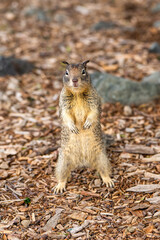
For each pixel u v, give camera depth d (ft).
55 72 37.65
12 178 21.38
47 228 16.96
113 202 18.54
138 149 23.34
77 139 20.16
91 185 20.47
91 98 19.61
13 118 29.27
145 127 26.58
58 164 20.65
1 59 37.17
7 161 23.27
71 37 47.03
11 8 57.11
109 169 20.54
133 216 17.15
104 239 15.87
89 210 18.04
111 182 20.26
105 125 27.37
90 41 45.29
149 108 29.27
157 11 53.93
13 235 16.60
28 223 17.35
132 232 16.05
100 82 31.37
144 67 37.17
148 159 22.21
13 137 26.37
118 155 23.26
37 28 50.16
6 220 17.70
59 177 20.26
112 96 30.35
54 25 51.29
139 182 20.02
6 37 46.93
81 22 52.06
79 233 16.43
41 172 21.99
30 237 16.43
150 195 18.62
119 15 53.83
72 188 20.29
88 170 22.22
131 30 47.67
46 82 35.53
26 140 25.93
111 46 43.34
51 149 24.44
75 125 20.33
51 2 59.67
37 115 29.68
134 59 39.24
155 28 47.60
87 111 19.94
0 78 35.88
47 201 19.10
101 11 55.83
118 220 17.02
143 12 54.49
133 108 29.68
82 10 56.44
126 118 28.14
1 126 27.99
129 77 35.17
